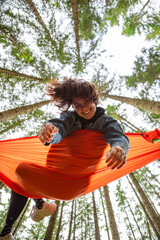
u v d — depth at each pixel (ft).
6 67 22.08
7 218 4.33
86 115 3.67
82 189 4.81
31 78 24.00
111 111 31.14
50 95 3.69
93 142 4.01
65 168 4.17
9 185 4.77
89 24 26.45
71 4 23.27
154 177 33.37
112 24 26.55
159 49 21.06
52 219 20.53
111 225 21.59
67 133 3.98
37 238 33.81
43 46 24.09
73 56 25.54
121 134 3.23
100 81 26.68
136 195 33.45
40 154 4.60
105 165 4.75
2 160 5.16
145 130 26.32
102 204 42.01
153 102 17.12
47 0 22.88
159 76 20.31
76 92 3.41
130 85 22.61
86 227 42.57
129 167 6.11
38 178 4.05
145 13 25.14
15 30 21.47
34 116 24.70
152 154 6.21
